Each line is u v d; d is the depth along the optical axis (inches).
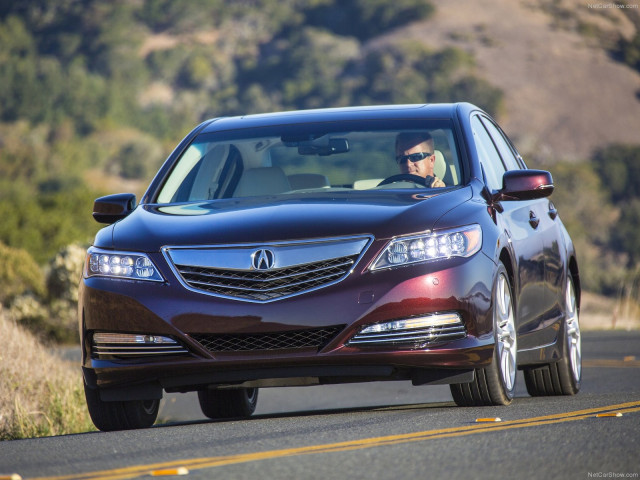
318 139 999.0
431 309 816.3
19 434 1197.1
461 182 941.2
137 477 570.9
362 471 566.3
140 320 834.8
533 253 984.9
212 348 828.0
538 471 557.6
